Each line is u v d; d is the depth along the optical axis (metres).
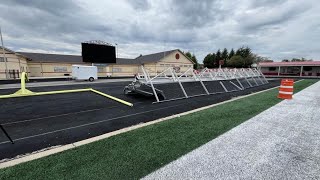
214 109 7.41
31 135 4.73
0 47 25.98
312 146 3.88
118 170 2.92
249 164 3.15
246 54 69.38
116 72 40.72
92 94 11.77
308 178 2.75
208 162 3.21
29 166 3.05
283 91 10.08
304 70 42.03
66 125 5.56
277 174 2.86
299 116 6.25
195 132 4.70
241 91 14.56
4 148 3.94
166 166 3.07
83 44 27.78
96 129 5.21
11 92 12.23
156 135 4.48
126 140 4.15
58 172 2.86
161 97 10.41
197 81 13.50
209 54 78.19
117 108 7.93
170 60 43.81
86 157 3.34
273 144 3.97
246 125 5.28
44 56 35.47
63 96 10.83
